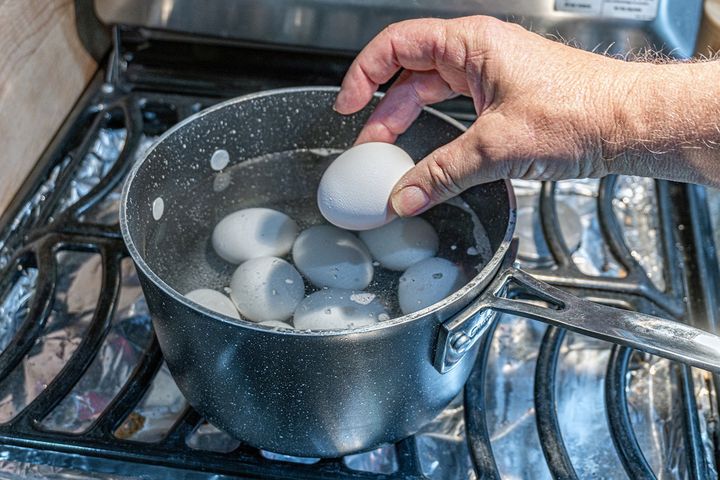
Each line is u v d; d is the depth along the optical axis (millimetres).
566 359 608
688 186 711
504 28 506
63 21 732
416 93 577
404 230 563
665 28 697
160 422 559
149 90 774
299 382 426
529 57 487
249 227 575
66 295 642
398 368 433
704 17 694
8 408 562
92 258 667
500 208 519
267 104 584
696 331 418
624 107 455
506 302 429
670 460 547
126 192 476
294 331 392
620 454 527
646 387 590
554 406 550
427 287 523
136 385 552
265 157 623
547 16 696
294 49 766
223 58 797
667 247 668
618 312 429
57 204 687
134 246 440
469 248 566
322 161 635
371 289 555
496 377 597
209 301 523
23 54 677
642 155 468
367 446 490
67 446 515
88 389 578
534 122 467
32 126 704
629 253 647
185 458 513
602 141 464
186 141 560
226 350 420
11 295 629
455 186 489
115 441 519
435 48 526
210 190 610
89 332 580
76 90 770
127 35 782
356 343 402
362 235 577
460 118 749
